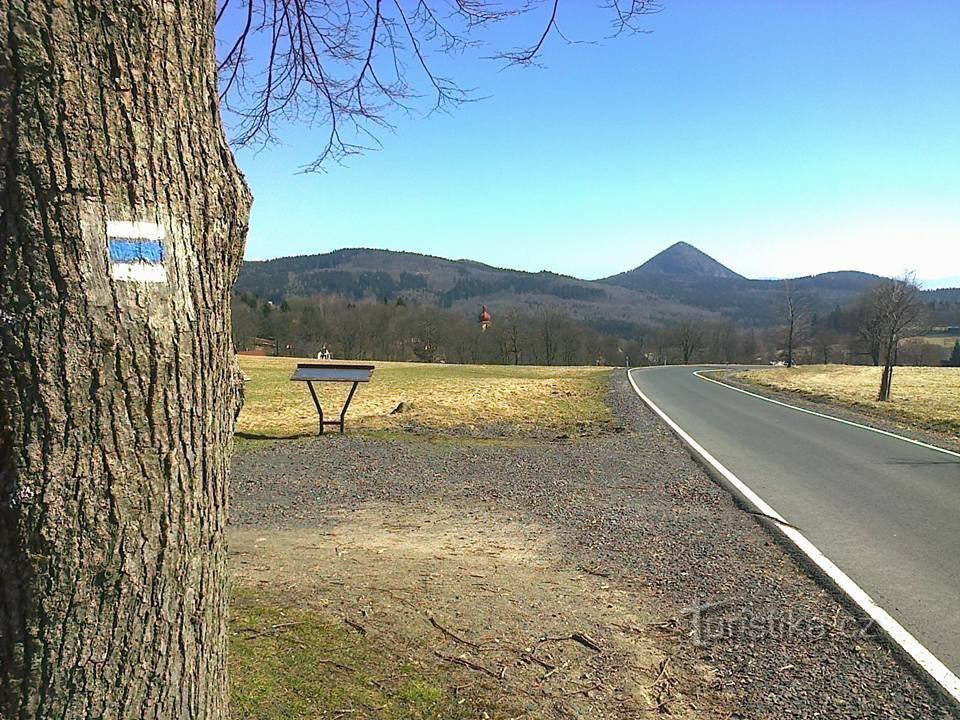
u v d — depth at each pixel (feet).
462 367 173.17
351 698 9.65
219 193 6.27
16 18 4.89
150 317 5.47
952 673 11.49
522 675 10.82
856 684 11.09
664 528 20.53
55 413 5.04
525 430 46.78
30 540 5.00
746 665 11.69
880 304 77.41
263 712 9.09
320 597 13.38
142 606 5.54
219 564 6.39
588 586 15.26
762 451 36.40
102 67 5.24
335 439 39.09
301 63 13.83
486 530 20.15
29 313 4.97
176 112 5.81
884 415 56.18
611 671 11.20
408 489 25.93
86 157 5.17
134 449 5.41
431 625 12.39
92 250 5.18
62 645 5.17
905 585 15.79
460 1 13.03
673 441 40.47
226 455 6.48
